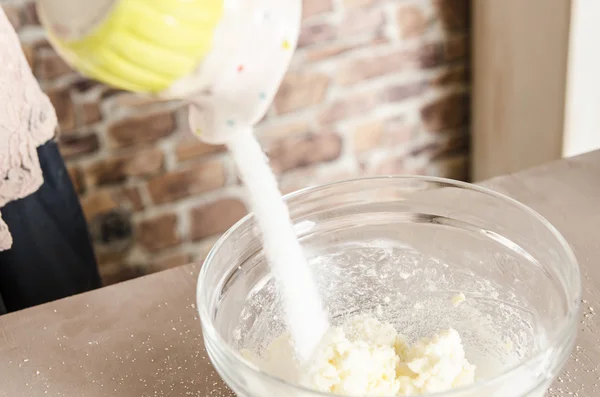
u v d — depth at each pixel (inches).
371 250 59.2
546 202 65.4
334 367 46.8
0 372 57.1
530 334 50.2
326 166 102.1
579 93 89.9
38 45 86.1
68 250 75.8
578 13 85.9
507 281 53.5
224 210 99.2
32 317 61.4
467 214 55.7
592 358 52.4
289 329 50.0
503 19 95.0
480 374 50.1
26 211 72.2
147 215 96.7
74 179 92.4
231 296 53.1
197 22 33.5
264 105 39.2
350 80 98.5
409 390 47.4
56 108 88.9
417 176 56.8
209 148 95.5
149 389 54.1
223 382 53.9
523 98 95.8
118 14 31.1
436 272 57.6
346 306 59.2
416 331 56.9
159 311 60.9
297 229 57.4
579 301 42.0
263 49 37.1
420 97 102.7
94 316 61.0
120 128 91.7
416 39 99.2
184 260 100.3
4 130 67.9
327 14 94.4
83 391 54.6
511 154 100.2
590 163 68.4
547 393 49.8
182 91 36.5
